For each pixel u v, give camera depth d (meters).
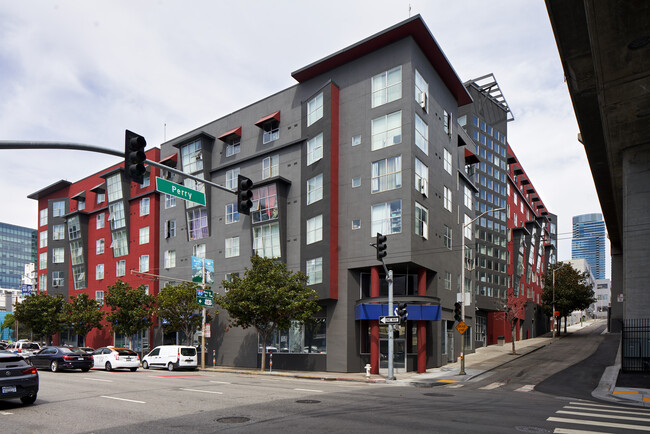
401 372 30.16
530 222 79.69
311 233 33.44
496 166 69.50
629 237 25.31
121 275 51.56
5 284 171.25
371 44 31.77
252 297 29.77
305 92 36.41
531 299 74.81
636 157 25.77
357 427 10.68
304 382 23.38
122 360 30.48
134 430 10.46
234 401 15.05
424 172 31.70
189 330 38.72
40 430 10.58
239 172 40.47
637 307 24.39
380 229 30.12
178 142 45.03
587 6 15.52
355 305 31.17
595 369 29.83
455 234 38.38
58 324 51.41
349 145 32.66
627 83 19.77
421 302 29.06
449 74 36.31
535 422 11.46
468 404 14.98
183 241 44.84
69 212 61.72
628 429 10.61
